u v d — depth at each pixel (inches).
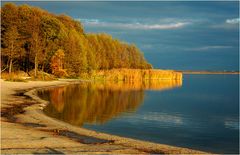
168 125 1393.9
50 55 4500.5
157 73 5447.8
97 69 5418.3
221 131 1298.0
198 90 3951.8
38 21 4478.3
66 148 795.4
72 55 4650.6
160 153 829.8
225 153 964.6
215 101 2596.0
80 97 2481.5
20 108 1560.0
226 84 6018.7
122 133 1191.6
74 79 4598.9
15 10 4495.6
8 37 3892.7
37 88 3011.8
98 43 5807.1
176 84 5132.9
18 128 1058.1
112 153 775.1
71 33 4840.1
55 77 4414.4
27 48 4370.1
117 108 1936.5
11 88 2721.5
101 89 3319.4
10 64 3944.4
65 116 1520.7
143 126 1343.5
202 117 1686.8
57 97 2404.0
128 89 3472.0
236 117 1706.4
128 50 7076.8
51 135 982.4
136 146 896.3
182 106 2187.5
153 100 2514.8
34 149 762.2
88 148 818.2
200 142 1097.4
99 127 1290.6
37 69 4291.3
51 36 4552.2
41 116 1349.7
